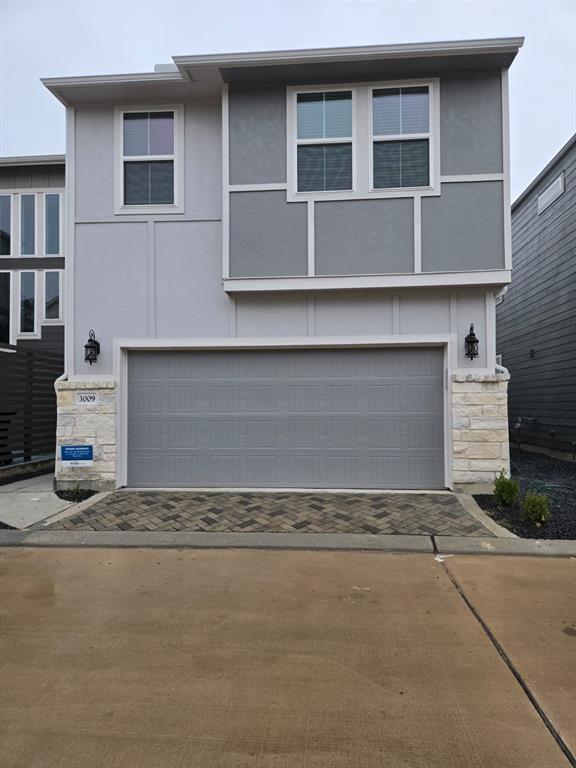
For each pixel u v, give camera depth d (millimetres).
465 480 6680
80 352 7211
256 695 2600
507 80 6582
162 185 7297
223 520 5734
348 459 7020
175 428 7203
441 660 2938
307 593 3914
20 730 2328
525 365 12516
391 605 3686
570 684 2699
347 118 6832
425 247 6637
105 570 4426
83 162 7301
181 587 4035
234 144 6875
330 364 7078
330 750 2211
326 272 6723
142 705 2516
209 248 7148
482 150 6602
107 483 7016
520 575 4285
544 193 11297
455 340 6805
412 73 6641
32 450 8875
